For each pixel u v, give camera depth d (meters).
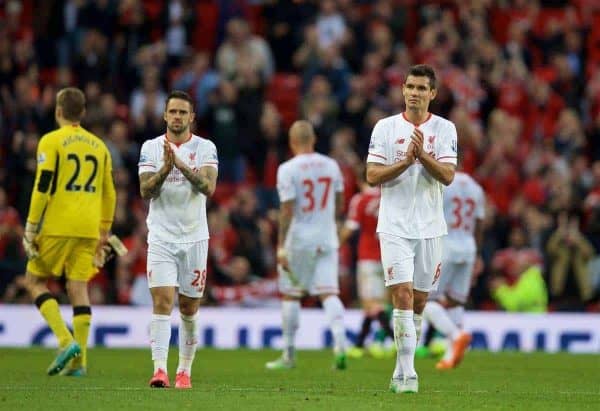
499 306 66.38
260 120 74.00
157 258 33.03
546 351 59.44
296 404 28.38
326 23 81.69
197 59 76.69
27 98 68.94
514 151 76.62
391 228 31.55
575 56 85.69
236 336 59.31
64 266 38.84
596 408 28.97
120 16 77.25
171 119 33.41
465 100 79.00
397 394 31.45
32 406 27.72
